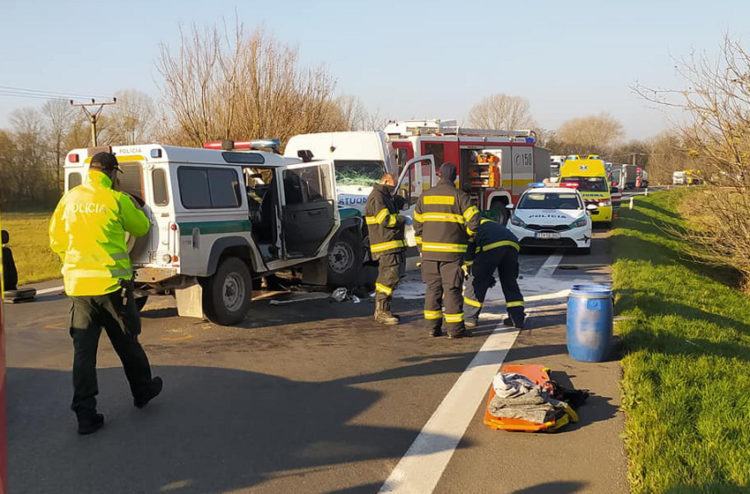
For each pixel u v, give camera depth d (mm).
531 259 14984
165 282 7840
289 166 9242
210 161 8078
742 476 3922
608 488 3996
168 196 7520
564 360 6770
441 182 7676
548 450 4551
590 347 6617
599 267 13633
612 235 20125
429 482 4086
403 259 8586
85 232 4836
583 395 5508
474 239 8188
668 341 6980
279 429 4938
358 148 13664
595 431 4879
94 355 4910
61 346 7492
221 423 5055
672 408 5059
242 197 8570
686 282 11773
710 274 15570
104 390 5832
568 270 13219
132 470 4242
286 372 6395
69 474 4180
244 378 6199
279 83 19734
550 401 5008
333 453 4516
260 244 9539
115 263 4922
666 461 4148
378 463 4359
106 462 4359
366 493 3947
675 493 3680
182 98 19188
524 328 8297
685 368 6066
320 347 7332
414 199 14359
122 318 5008
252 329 8219
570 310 6734
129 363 5215
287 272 10117
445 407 5418
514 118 70062
